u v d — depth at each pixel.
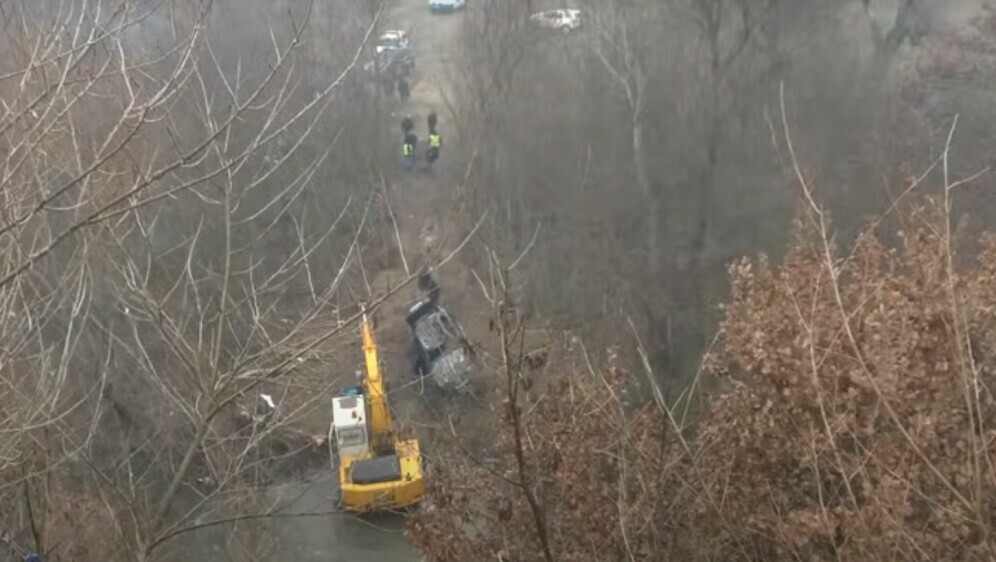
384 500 14.42
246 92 13.06
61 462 8.25
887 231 10.58
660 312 13.13
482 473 9.11
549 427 8.54
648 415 8.45
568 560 8.16
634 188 14.11
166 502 8.61
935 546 6.49
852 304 7.30
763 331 7.32
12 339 8.01
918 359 6.80
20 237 7.70
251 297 9.73
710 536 7.93
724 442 7.80
